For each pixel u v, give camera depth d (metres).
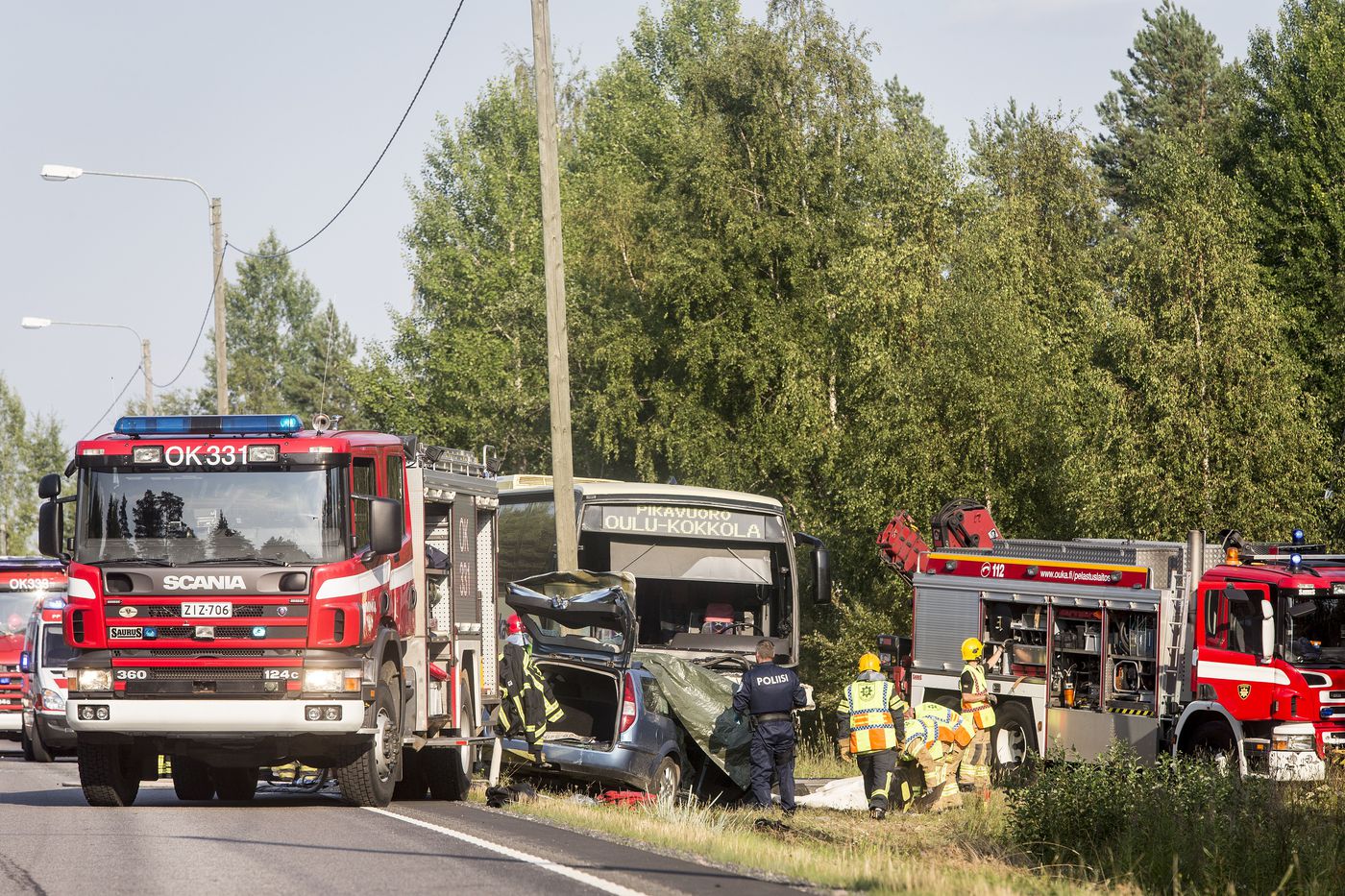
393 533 32.03
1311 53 86.88
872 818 38.69
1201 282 66.50
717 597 51.50
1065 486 68.44
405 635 36.12
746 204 89.12
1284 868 28.42
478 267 131.88
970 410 69.69
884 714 38.69
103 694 31.67
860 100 90.81
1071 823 33.56
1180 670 46.72
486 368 119.00
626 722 40.22
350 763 33.28
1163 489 63.94
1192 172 70.50
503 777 41.22
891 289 73.62
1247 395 64.88
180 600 31.72
